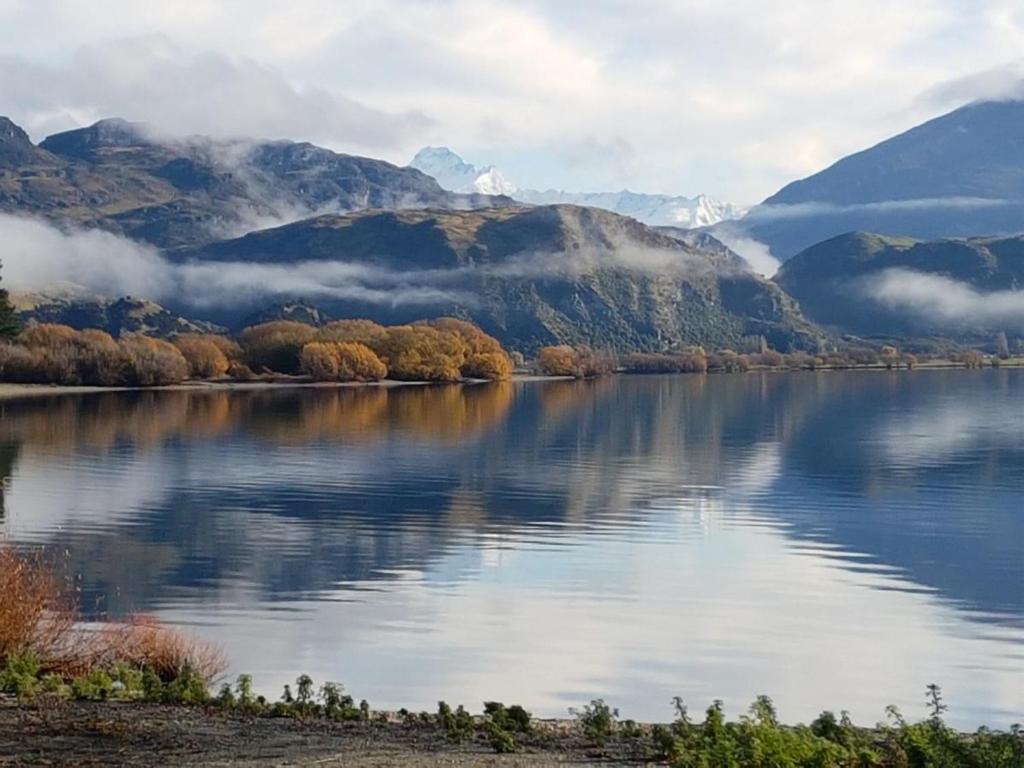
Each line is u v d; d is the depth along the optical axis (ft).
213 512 250.16
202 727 78.13
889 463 361.30
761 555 207.41
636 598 169.07
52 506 255.09
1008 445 417.69
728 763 69.10
